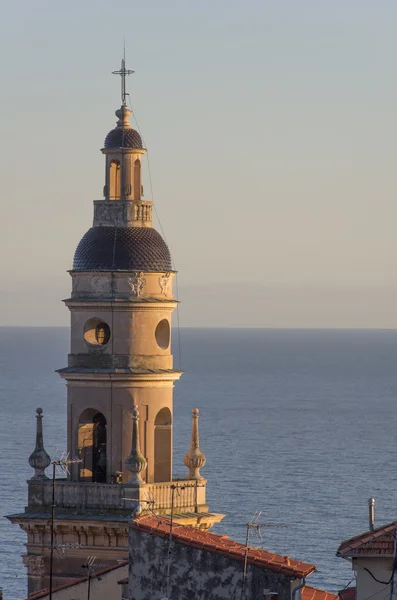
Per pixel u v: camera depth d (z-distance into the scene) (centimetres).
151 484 17738
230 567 14175
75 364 18150
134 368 18012
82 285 18150
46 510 17812
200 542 14275
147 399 18038
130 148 18325
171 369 18212
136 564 14388
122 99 18575
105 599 16112
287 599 14000
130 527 14450
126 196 18325
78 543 17675
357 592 13538
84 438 18188
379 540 13550
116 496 17638
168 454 18188
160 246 18250
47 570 17788
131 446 17925
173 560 14300
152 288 18112
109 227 18262
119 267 18050
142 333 18075
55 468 17912
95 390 18050
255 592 14062
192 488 18075
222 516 18138
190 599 14212
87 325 18162
